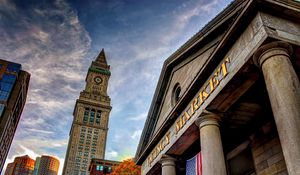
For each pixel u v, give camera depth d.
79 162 173.75
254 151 14.45
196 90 14.22
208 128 12.46
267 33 9.62
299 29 10.46
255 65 10.25
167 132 17.39
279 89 8.57
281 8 10.33
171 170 16.44
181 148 16.16
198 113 13.51
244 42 10.94
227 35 11.62
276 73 8.93
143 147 22.06
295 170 7.33
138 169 51.25
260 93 12.33
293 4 10.36
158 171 19.30
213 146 11.81
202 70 13.25
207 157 11.58
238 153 15.77
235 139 15.87
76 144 180.38
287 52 9.52
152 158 19.48
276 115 8.42
